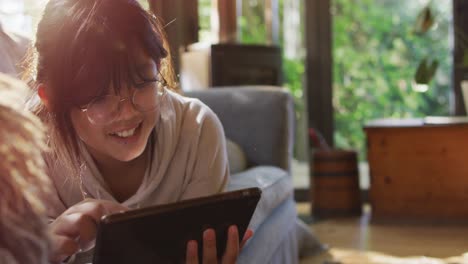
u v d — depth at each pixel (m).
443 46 4.19
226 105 2.08
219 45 3.32
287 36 4.15
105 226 0.71
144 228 0.75
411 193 3.42
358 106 4.25
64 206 1.12
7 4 2.14
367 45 4.26
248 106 2.05
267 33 4.09
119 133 0.91
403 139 3.43
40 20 0.89
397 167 3.45
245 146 2.04
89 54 0.83
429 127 3.37
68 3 0.87
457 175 3.33
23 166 0.49
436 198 3.37
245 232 0.93
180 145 1.14
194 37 3.37
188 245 0.83
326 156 3.55
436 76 4.21
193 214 0.80
